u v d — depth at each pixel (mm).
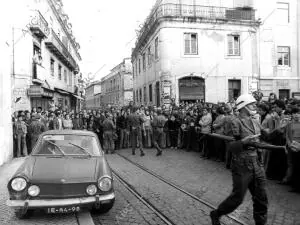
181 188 7387
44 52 23312
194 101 23531
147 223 5238
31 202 4980
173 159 11734
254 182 4449
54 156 6133
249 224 5027
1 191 7148
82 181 5207
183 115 15078
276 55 25781
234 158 4457
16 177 5141
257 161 4453
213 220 4645
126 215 5641
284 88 25906
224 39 24188
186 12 23969
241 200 4398
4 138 11016
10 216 5559
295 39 26266
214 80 23922
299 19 26359
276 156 8125
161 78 23359
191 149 14125
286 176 7383
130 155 13125
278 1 25859
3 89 10992
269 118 8516
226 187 7398
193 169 9688
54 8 28109
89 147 6523
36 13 19797
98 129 15789
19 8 18344
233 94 24609
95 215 5645
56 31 30266
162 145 15273
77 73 44938
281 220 5176
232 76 24312
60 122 15164
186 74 23328
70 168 5559
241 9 24844
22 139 12922
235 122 4539
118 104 53375
